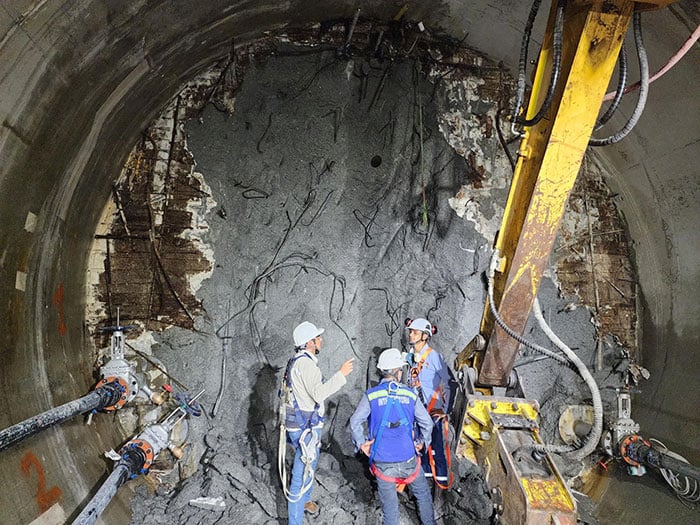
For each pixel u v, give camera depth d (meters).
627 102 5.13
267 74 5.91
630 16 3.09
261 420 5.64
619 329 6.22
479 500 4.47
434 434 4.82
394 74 6.15
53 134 3.81
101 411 4.86
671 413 5.38
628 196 6.05
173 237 5.66
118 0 3.52
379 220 6.17
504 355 4.38
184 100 5.75
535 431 4.34
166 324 5.59
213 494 4.88
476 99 6.32
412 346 5.20
